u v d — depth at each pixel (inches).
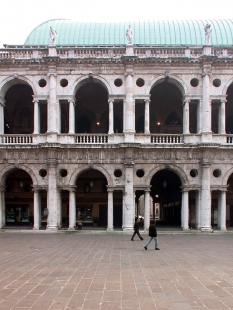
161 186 1925.4
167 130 1593.3
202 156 1311.5
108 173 1322.6
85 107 1599.4
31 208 1582.2
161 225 1592.0
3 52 1395.2
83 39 1539.1
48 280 525.7
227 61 1336.1
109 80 1354.6
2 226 1380.4
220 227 1333.7
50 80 1343.5
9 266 635.5
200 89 1349.7
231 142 1376.7
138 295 446.3
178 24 1601.9
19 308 395.5
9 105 1593.3
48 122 1342.3
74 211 1330.0
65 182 1328.7
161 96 1574.8
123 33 1555.1
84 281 519.8
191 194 1560.0
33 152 1337.4
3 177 1357.0
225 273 574.9
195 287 485.1
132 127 1327.5
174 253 805.2
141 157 1326.3
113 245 954.1
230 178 1553.9
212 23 1601.9
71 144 1309.1
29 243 993.5
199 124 1348.4
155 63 1342.3
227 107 1587.1
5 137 1384.1
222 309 392.5
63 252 818.2
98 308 396.2
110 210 1318.9
